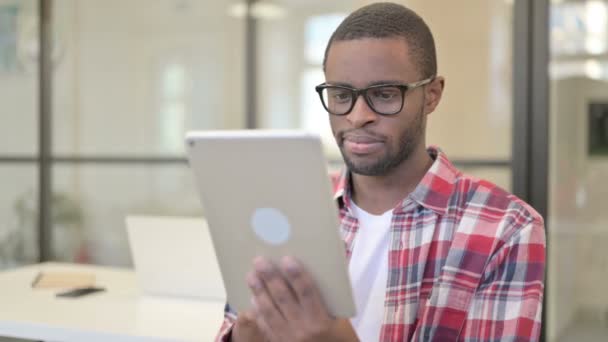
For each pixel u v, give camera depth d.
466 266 0.93
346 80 0.91
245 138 0.79
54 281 2.38
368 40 0.90
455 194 0.98
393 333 0.94
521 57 2.91
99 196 3.96
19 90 4.11
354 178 1.06
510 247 0.92
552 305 2.94
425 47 0.94
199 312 1.99
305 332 0.81
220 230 0.87
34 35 4.05
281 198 0.80
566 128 2.89
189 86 3.76
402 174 1.00
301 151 0.76
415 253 0.96
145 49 3.85
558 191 2.92
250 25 3.62
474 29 3.05
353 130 0.91
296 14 3.54
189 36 3.75
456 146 3.10
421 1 3.13
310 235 0.79
